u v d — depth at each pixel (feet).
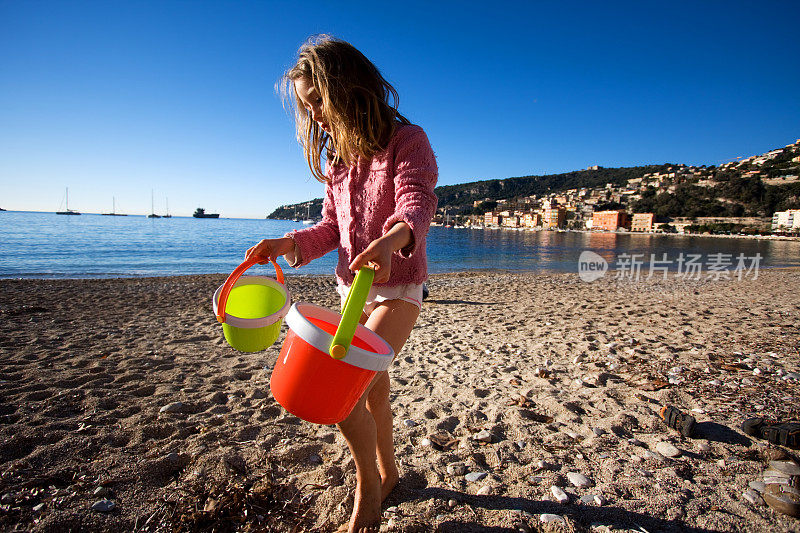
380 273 3.26
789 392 9.16
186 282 35.70
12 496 5.18
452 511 5.11
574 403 8.81
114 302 23.61
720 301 24.35
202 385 9.91
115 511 5.06
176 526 4.77
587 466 6.28
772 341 13.78
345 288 4.91
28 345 13.20
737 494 5.52
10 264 54.13
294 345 3.34
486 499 5.39
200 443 6.87
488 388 9.96
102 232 142.61
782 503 5.09
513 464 6.35
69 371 10.62
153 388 9.54
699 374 10.45
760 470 6.13
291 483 5.75
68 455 6.29
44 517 4.83
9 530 4.61
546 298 26.45
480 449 6.84
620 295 27.78
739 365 11.02
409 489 5.65
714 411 8.25
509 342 14.64
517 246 128.26
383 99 4.34
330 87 3.98
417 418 8.25
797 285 34.24
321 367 3.18
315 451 6.75
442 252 100.12
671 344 13.64
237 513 5.04
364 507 4.47
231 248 87.92
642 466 6.30
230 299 4.69
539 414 8.28
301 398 3.27
